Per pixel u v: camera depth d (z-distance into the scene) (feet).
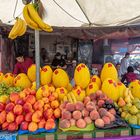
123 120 6.49
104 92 7.43
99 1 12.04
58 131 6.04
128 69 17.19
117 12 12.89
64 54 24.41
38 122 5.98
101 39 22.93
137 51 22.88
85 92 7.55
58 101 6.93
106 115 6.28
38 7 7.40
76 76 7.72
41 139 5.90
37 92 6.82
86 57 24.16
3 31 18.94
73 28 19.38
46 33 22.13
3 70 20.80
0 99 6.59
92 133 6.00
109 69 8.04
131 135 6.19
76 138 5.95
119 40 23.21
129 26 18.74
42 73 7.79
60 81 7.74
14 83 8.20
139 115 6.47
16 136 5.86
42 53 24.17
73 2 12.67
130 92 7.64
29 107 6.08
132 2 12.05
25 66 16.52
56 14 14.17
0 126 6.08
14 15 13.48
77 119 6.10
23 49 23.11
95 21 14.10
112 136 6.07
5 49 21.02
